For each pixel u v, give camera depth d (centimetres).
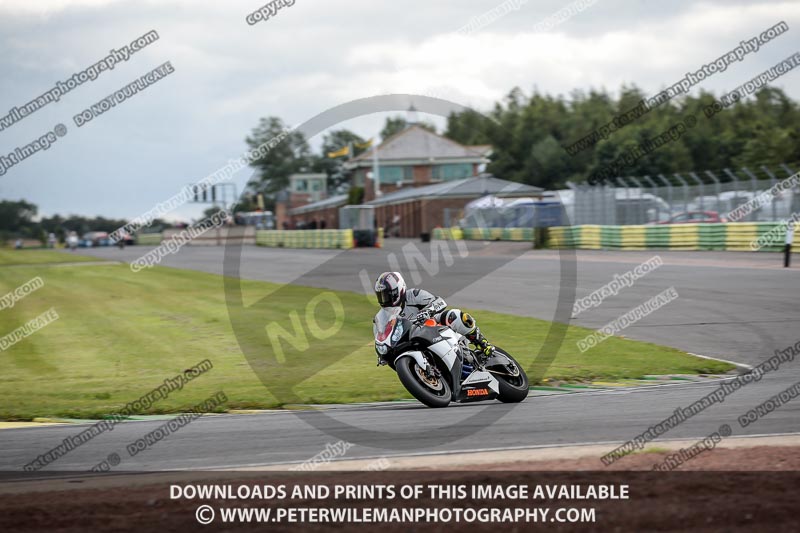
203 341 5794
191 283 11012
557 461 2227
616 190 15062
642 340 5075
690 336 5128
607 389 3656
